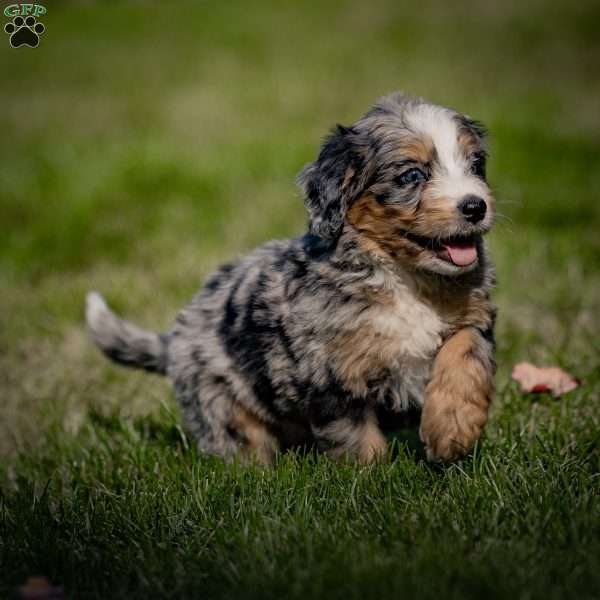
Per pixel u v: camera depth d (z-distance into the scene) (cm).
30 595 493
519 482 596
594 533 515
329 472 635
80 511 626
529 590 456
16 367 1049
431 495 591
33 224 1481
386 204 671
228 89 2592
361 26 3334
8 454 852
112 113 2409
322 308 664
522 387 801
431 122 691
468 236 667
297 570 493
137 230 1454
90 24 3619
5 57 3181
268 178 1659
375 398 678
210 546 561
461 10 3438
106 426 866
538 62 2695
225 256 1323
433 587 467
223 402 755
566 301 1086
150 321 1128
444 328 673
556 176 1570
